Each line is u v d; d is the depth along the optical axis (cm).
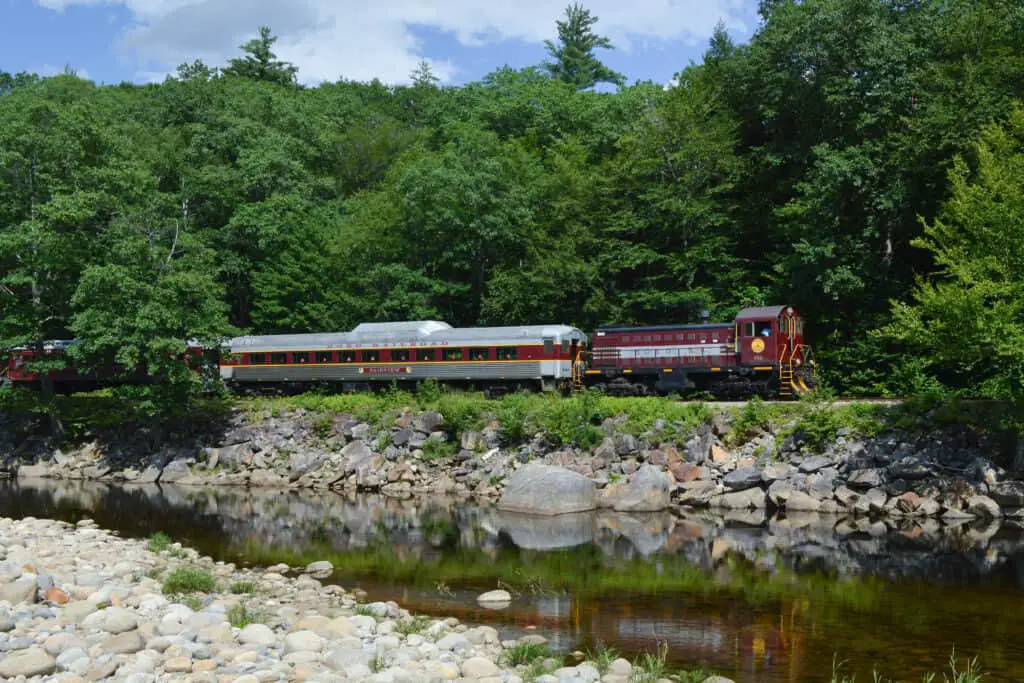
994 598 1898
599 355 4122
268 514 3155
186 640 1373
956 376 3762
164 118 7775
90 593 1584
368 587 2094
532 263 4903
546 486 3105
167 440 4359
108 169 4403
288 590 1986
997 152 2958
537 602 1930
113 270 4019
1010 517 2706
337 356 4653
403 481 3653
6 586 1474
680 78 5266
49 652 1229
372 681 1191
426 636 1588
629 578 2141
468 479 3522
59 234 4253
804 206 4222
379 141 7712
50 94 7069
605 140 5831
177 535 2766
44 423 4675
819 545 2466
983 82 3812
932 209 4078
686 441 3247
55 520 2958
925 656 1527
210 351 4484
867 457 2950
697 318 4484
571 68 8575
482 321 5156
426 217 5134
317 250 5694
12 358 5212
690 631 1695
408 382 4506
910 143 3847
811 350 4062
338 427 4016
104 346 4088
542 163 5869
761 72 4897
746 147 5275
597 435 3369
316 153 7544
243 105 7438
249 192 6291
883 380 3947
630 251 4678
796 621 1753
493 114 6719
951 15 4247
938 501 2789
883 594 1947
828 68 4400
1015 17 3962
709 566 2248
